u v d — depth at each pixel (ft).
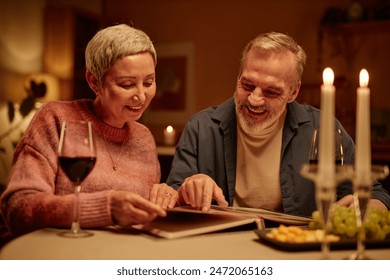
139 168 5.43
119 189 5.05
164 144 16.07
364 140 2.68
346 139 6.34
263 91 5.64
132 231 3.90
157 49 17.72
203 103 17.11
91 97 16.93
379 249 3.49
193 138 6.56
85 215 3.86
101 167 5.04
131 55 4.64
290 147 6.20
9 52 15.48
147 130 5.82
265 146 6.22
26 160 4.54
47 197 4.03
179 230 3.69
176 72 17.47
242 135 6.28
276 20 15.97
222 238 3.76
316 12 15.39
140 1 17.95
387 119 13.41
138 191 5.21
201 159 6.45
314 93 15.02
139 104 4.79
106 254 3.22
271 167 6.18
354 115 14.49
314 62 15.38
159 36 17.72
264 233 3.64
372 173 2.84
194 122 6.68
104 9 17.42
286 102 5.87
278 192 6.16
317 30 15.37
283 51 5.62
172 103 17.48
